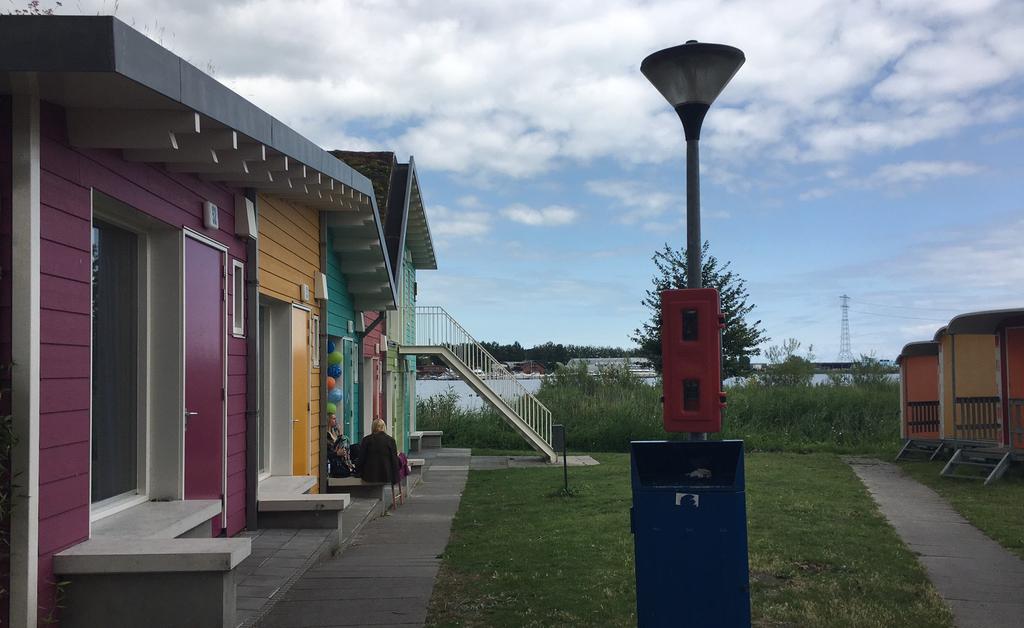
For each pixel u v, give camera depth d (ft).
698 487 16.97
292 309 34.78
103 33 13.69
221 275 26.27
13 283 15.12
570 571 26.07
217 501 22.61
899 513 37.35
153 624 16.75
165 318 22.65
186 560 16.67
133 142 16.83
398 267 58.70
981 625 20.70
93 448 20.15
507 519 37.73
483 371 73.67
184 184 23.17
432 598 23.00
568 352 172.55
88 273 17.42
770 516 35.58
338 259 45.19
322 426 39.24
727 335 94.58
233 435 27.53
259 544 27.12
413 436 82.53
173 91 15.83
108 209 19.98
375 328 60.39
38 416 15.34
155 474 22.53
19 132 15.25
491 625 20.44
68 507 16.67
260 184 27.12
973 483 47.34
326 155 28.94
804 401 82.79
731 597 16.76
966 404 58.44
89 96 15.71
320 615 21.26
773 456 66.80
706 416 18.90
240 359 28.22
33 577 15.23
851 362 105.50
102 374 20.71
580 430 82.07
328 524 29.55
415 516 39.42
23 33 13.61
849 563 26.86
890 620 20.80
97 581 16.62
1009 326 50.29
